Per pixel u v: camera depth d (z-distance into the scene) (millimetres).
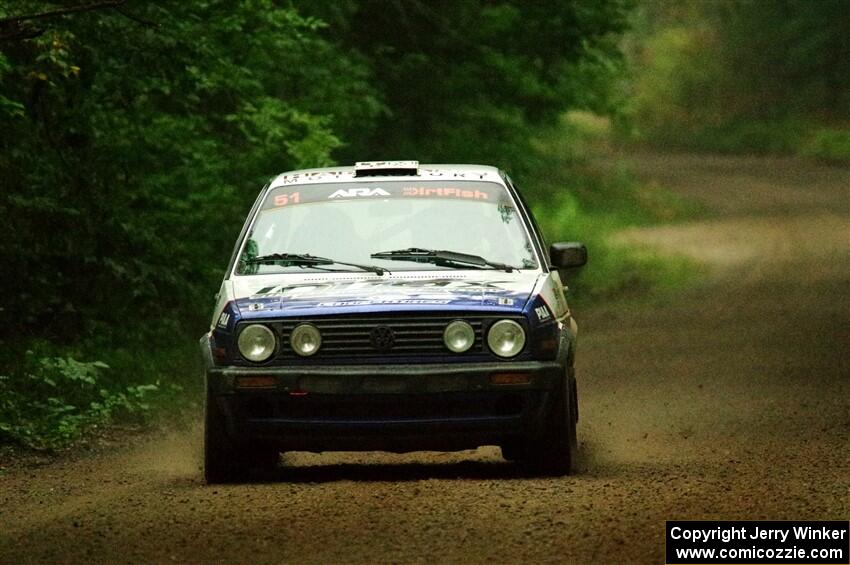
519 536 27000
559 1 114375
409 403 34031
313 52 91312
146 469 40562
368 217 38312
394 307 34219
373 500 30906
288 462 41438
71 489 36469
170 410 54594
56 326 63375
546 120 122375
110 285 66438
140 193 70250
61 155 63812
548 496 31234
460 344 34125
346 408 34188
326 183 39500
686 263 130500
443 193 38938
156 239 68062
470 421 34156
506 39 115500
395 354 34188
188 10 67812
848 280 109938
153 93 71938
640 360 71125
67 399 52750
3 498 35562
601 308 102812
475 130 115500
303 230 38094
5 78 59500
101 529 28953
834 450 40094
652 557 25438
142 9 62438
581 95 122000
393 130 111938
